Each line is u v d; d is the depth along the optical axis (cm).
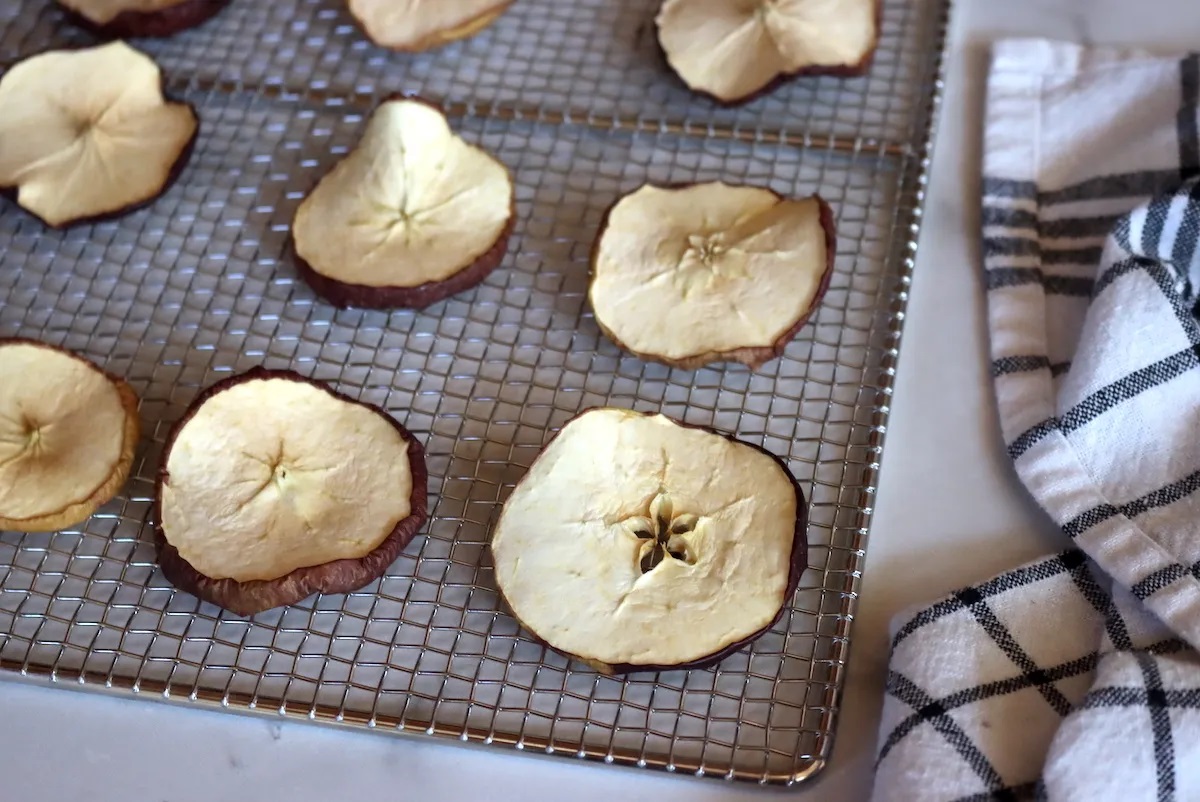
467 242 57
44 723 53
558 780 52
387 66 63
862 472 55
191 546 53
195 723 53
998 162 60
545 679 53
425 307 57
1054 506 54
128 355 58
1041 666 52
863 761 52
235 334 58
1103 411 54
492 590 54
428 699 53
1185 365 54
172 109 60
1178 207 56
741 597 52
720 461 54
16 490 54
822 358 57
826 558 54
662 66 62
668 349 56
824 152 60
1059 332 57
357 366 57
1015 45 62
